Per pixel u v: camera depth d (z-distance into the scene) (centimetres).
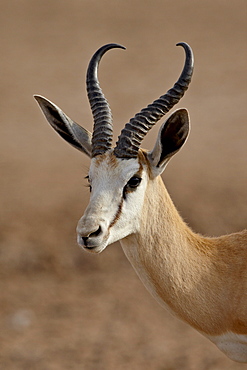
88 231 2202
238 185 5928
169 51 11275
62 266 4950
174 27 12581
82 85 9775
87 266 4972
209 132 7719
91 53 11250
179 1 14450
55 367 3756
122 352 3912
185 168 6481
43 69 10519
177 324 4262
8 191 6094
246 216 5341
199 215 5334
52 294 4659
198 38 11794
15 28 12712
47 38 12112
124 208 2319
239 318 2431
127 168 2333
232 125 7925
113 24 12938
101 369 3719
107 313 4422
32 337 4131
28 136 7962
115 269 4950
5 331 4212
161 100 2412
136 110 8575
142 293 4678
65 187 6138
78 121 8256
